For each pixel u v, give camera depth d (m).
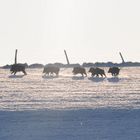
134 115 57.00
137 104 67.62
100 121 53.00
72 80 122.38
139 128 48.97
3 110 61.09
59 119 54.31
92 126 50.16
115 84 108.69
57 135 45.84
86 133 46.62
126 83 111.94
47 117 55.47
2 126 50.16
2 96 80.56
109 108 62.75
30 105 66.88
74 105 66.62
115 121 53.00
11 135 45.75
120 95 81.88
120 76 140.25
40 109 62.12
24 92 88.38
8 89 95.19
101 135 45.78
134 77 135.12
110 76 141.12
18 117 55.47
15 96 80.62
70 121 53.06
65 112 59.19
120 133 46.62
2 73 155.12
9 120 53.56
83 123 51.75
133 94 83.88
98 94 83.94
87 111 59.88
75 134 46.25
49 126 50.09
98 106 65.19
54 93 86.44
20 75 143.12
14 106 65.62
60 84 108.81
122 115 56.97
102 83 112.06
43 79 125.31
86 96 80.19
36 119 54.34
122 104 67.56
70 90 92.94
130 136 45.31
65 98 76.88
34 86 102.81
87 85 106.19
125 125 50.62
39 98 77.06
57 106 65.44
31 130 48.12
